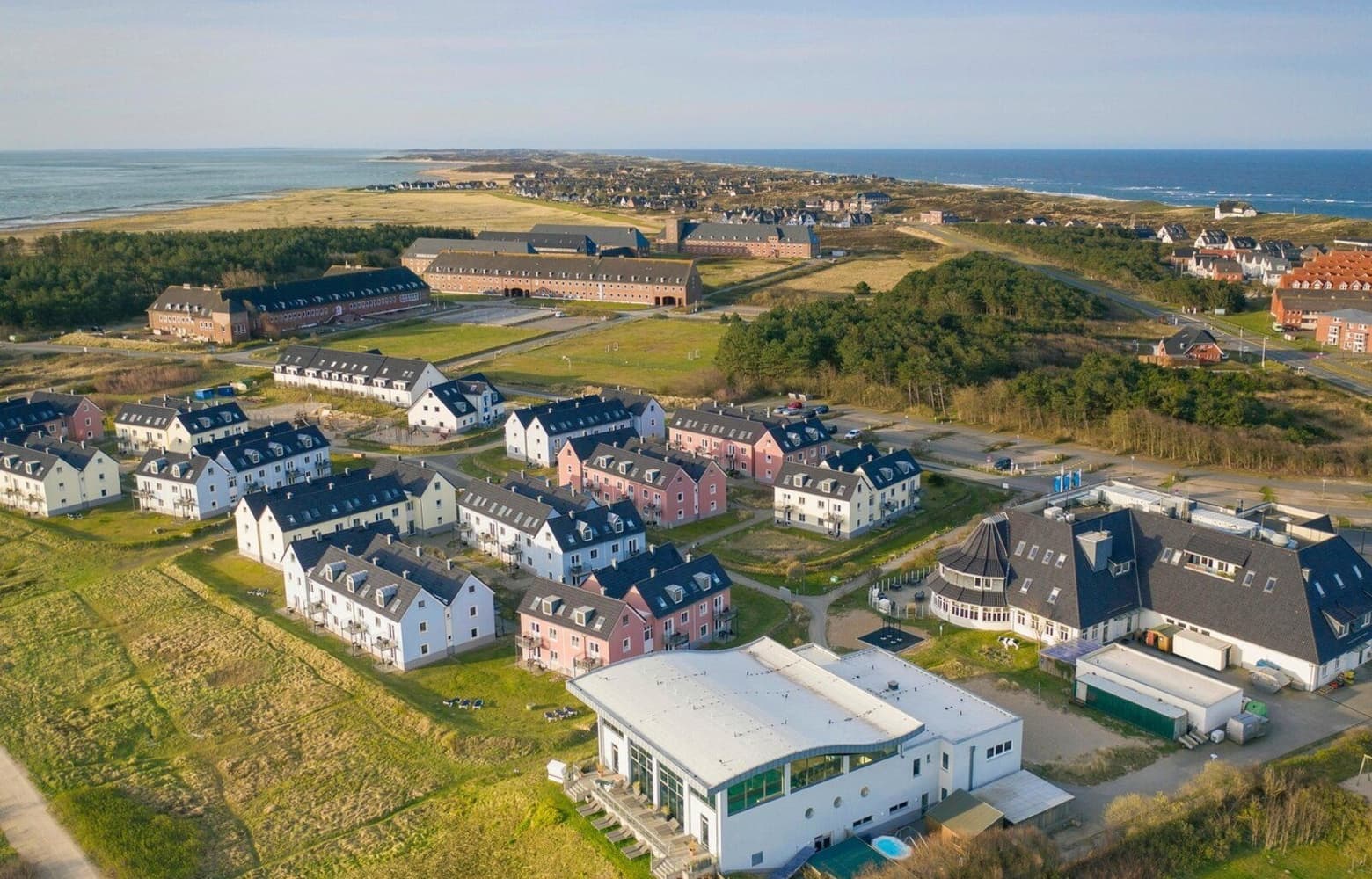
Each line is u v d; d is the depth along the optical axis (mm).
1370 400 188125
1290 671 96750
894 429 187625
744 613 114500
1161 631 104625
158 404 177500
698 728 76625
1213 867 72250
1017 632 108562
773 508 148875
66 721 94188
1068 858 72000
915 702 85125
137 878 72500
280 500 129000
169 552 134750
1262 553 102312
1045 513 117750
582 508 125875
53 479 148000
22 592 122250
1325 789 77750
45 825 79312
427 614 104062
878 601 115375
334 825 78812
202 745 90500
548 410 172250
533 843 75500
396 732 91625
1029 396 184000
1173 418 170375
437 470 142125
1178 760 84875
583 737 90125
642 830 73875
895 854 72312
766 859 72938
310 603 114125
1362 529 134000
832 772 74625
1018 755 82312
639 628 100438
